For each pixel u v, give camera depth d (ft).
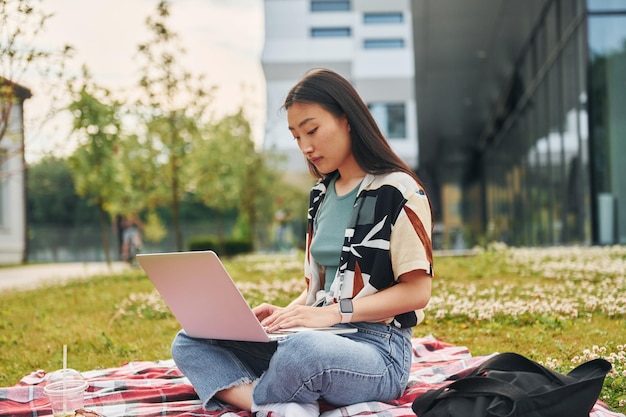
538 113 54.80
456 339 15.33
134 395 10.27
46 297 28.63
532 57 56.90
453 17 51.60
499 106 77.51
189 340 9.44
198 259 8.27
